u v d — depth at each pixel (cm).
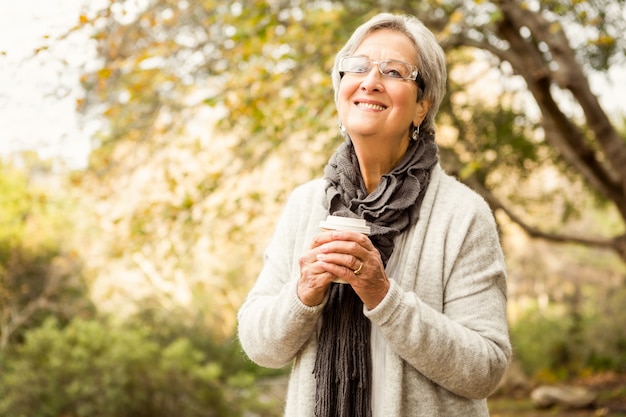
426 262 181
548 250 1841
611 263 1745
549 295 1808
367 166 190
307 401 182
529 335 1492
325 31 526
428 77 189
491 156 873
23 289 962
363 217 182
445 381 172
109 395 802
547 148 910
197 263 780
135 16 506
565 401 1027
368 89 182
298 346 184
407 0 577
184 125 565
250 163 558
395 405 173
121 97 574
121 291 765
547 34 556
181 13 527
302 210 198
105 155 573
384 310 166
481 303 179
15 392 806
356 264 165
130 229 551
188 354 898
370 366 180
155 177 574
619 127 898
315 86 506
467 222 182
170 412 840
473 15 570
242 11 505
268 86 507
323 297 177
